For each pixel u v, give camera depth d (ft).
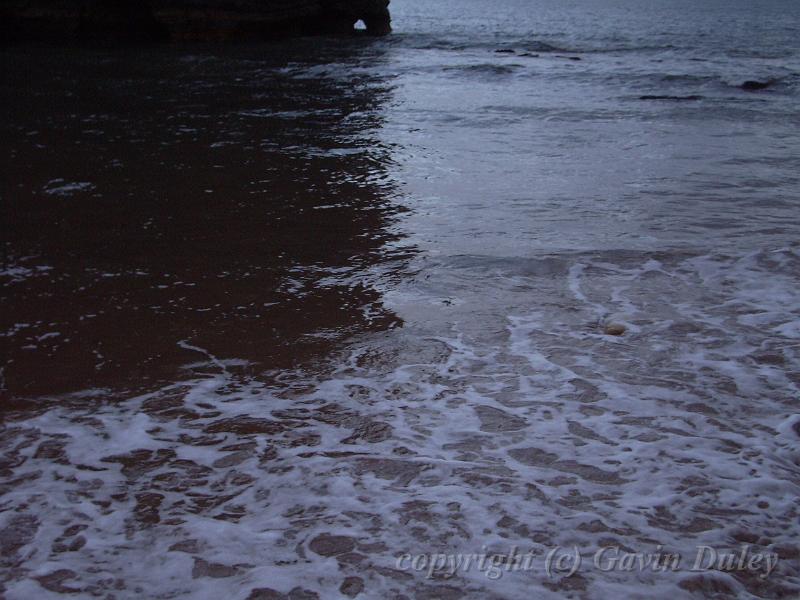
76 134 34.27
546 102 46.78
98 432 12.07
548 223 22.95
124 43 77.87
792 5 301.22
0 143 32.07
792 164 30.66
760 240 21.38
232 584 8.92
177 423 12.37
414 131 37.17
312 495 10.61
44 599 8.63
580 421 12.66
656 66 67.15
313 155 31.42
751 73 61.52
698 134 37.19
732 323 16.37
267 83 53.16
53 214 22.91
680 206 24.66
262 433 12.14
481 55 75.97
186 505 10.37
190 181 26.91
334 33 95.25
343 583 8.96
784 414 12.91
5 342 15.01
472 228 22.43
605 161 31.09
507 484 10.92
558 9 247.50
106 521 10.00
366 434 12.16
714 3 314.14
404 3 303.07
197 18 78.74
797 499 10.64
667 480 11.07
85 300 17.04
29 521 9.97
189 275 18.61
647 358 14.85
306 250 20.48
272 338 15.44
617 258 20.02
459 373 14.19
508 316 16.67
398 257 20.06
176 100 44.70
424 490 10.76
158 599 8.67
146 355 14.62
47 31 78.95
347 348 15.08
